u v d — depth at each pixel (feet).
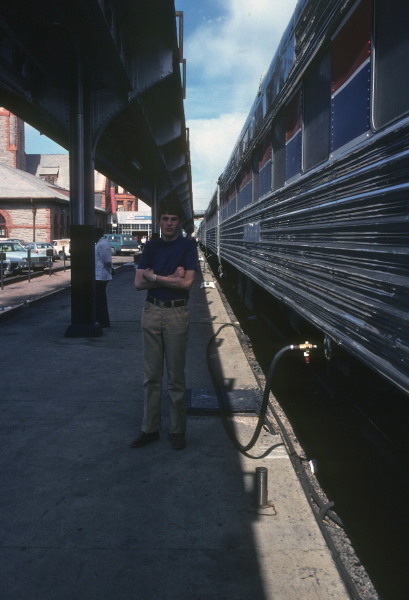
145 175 83.97
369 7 10.20
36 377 18.65
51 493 10.25
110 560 8.11
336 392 14.80
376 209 9.43
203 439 12.94
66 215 173.99
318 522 9.23
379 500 11.60
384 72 9.45
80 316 26.20
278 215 19.43
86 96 26.35
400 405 12.16
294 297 16.48
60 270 85.97
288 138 17.85
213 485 10.56
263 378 21.12
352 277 10.62
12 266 75.97
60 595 7.33
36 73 29.27
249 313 39.29
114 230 254.88
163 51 30.07
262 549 8.38
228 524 9.13
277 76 19.13
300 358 23.49
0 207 154.61
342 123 11.83
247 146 28.91
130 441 12.84
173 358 12.25
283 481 10.73
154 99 48.83
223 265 55.11
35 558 8.16
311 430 15.90
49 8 21.52
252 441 11.51
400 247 8.32
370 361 9.23
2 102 26.43
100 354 22.27
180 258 12.16
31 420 14.29
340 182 11.70
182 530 8.94
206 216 90.27
